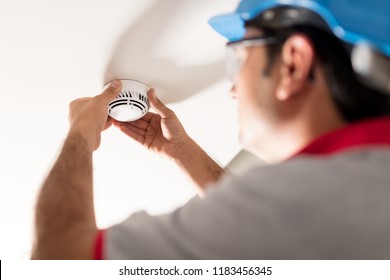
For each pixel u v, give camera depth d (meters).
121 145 1.52
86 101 1.22
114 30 1.08
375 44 0.71
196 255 0.62
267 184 0.61
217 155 1.60
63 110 1.31
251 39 0.79
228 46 0.84
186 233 0.64
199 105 1.37
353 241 0.56
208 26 1.09
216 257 0.60
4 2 1.01
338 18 0.72
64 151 0.97
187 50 1.16
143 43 1.13
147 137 1.32
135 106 1.23
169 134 1.29
